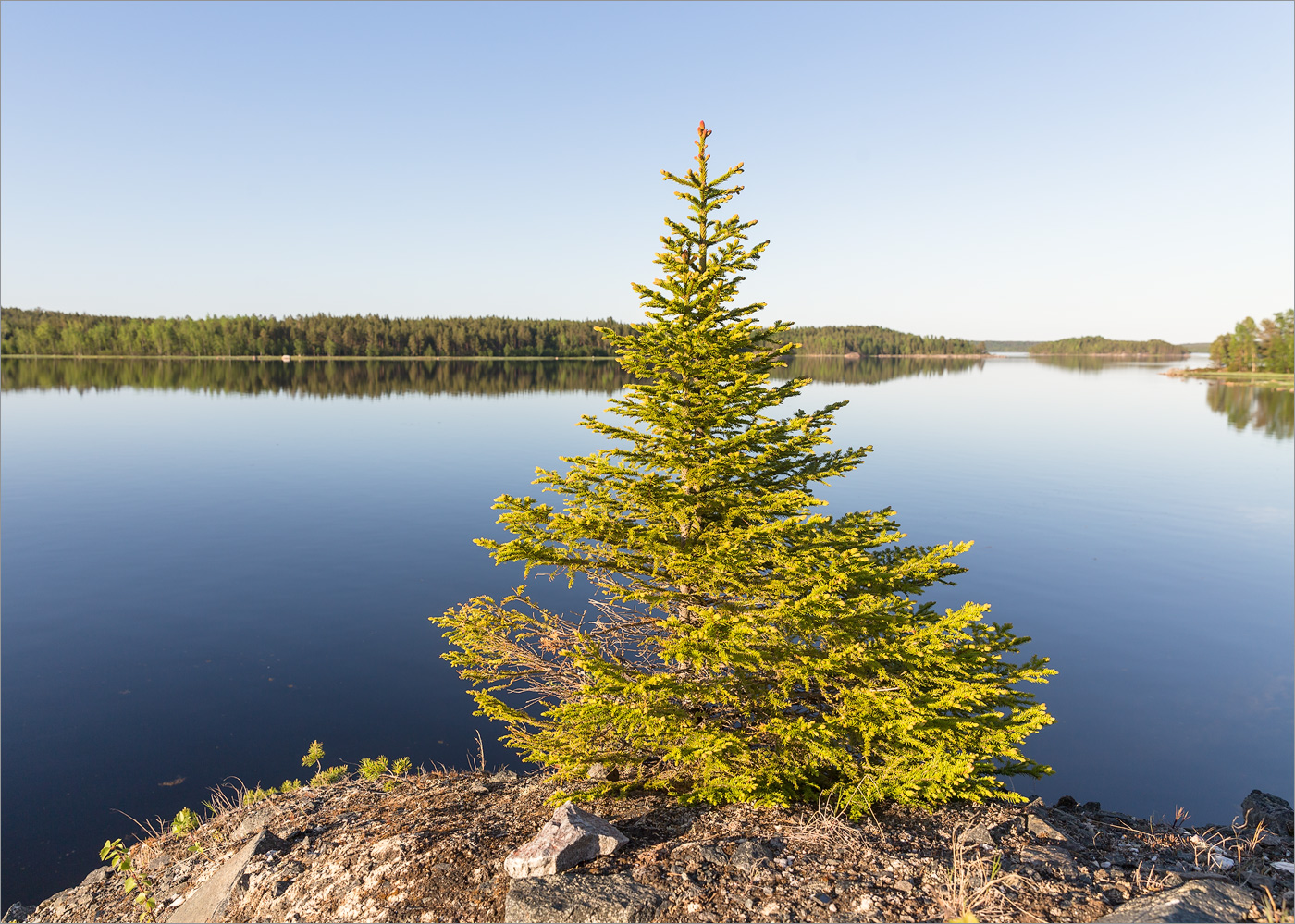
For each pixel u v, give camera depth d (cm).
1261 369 15912
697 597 625
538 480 639
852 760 554
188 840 719
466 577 2023
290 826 641
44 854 857
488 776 755
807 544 617
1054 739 1232
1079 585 2141
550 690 669
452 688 1330
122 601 1823
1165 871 464
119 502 3088
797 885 434
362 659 1462
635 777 641
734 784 526
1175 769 1134
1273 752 1181
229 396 8594
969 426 6300
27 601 1817
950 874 443
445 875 483
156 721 1202
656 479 612
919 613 617
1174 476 3988
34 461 4175
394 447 4812
